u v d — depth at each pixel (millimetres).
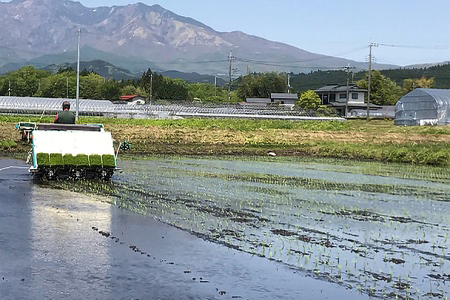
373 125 67250
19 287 6945
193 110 85188
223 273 7828
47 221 10828
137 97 118500
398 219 12508
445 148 34500
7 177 17641
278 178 20562
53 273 7555
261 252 9000
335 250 9320
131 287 7098
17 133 37125
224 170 23156
